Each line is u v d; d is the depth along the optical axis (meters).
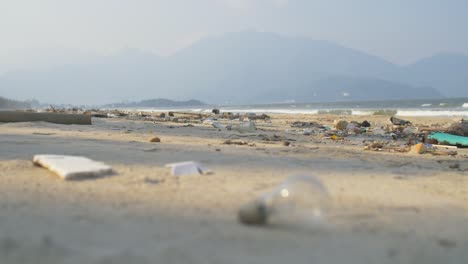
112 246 0.83
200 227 0.91
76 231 0.88
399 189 1.24
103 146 1.91
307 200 0.93
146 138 2.47
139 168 1.35
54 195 1.07
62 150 1.72
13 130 2.64
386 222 0.98
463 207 1.10
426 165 1.73
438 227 0.97
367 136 3.60
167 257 0.80
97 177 1.24
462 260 0.84
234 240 0.86
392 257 0.84
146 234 0.87
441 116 8.40
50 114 3.44
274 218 0.92
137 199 1.06
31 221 0.92
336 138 3.16
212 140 2.58
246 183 1.22
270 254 0.82
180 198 1.08
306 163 1.61
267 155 1.80
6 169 1.31
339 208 1.05
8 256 0.80
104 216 0.95
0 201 1.03
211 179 1.25
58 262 0.78
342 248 0.85
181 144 2.17
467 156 2.20
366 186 1.25
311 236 0.89
